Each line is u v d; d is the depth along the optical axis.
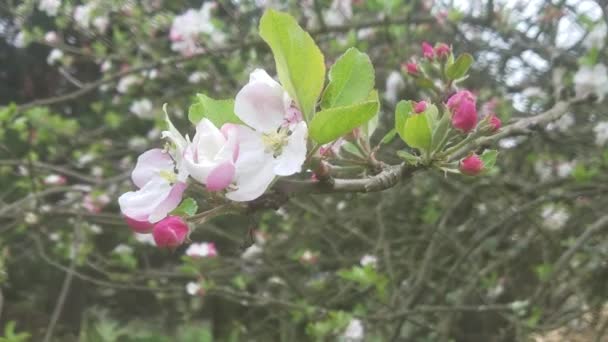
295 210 4.36
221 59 3.94
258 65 3.81
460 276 3.93
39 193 3.37
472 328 4.57
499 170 3.75
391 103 3.53
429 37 3.85
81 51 4.24
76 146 4.61
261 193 0.90
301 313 3.55
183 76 4.39
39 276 6.66
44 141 4.38
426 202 4.34
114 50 4.33
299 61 0.91
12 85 7.36
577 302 3.74
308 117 0.94
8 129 4.25
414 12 3.96
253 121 0.93
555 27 3.45
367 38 3.87
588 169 3.48
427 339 3.99
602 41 2.83
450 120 1.12
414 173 1.13
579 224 3.68
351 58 1.03
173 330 6.62
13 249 5.75
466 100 1.13
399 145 3.54
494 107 3.18
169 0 4.67
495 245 3.68
